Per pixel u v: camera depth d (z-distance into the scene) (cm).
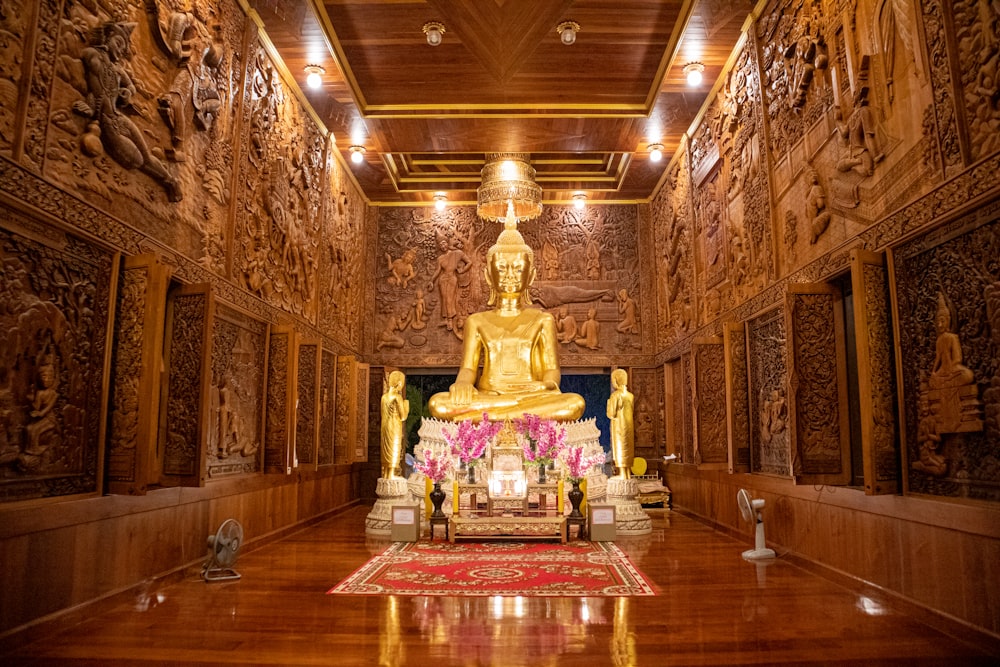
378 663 304
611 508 660
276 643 333
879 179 433
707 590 446
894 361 409
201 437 438
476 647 327
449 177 1080
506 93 802
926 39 381
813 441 470
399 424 780
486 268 962
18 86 336
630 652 320
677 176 945
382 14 655
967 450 350
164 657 312
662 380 1062
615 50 714
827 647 327
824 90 512
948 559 358
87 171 388
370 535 715
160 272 410
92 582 388
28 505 336
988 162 331
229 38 585
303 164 784
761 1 625
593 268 1123
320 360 739
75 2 380
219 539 481
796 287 487
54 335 361
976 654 315
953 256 363
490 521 643
